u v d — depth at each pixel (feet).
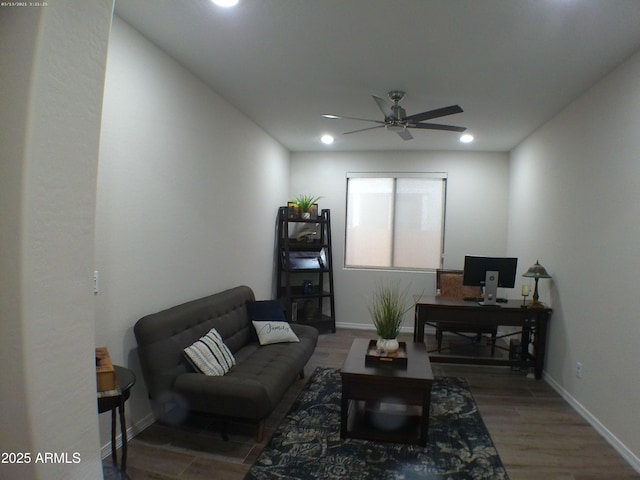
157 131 8.77
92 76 3.86
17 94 3.36
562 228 11.69
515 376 12.85
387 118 10.64
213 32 7.98
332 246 19.13
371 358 9.26
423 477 7.27
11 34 3.44
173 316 8.83
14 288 3.37
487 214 18.12
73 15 3.64
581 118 10.59
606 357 8.96
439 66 9.18
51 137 3.50
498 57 8.62
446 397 11.00
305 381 12.02
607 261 9.05
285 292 17.84
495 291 12.98
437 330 16.07
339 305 19.10
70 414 3.82
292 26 7.64
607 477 7.42
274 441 8.42
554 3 6.54
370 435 8.57
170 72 9.16
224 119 12.01
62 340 3.71
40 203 3.44
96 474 4.13
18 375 3.42
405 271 18.56
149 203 8.57
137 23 7.71
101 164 7.20
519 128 14.03
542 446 8.48
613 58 8.46
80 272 3.85
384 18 7.22
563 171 11.70
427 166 18.43
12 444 3.51
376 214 19.07
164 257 9.18
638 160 7.98
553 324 12.14
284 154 18.40
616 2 6.45
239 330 11.60
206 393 8.00
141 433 8.53
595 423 9.32
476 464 7.72
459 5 6.72
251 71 9.85
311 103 12.14
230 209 12.68
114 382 5.83
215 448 8.09
